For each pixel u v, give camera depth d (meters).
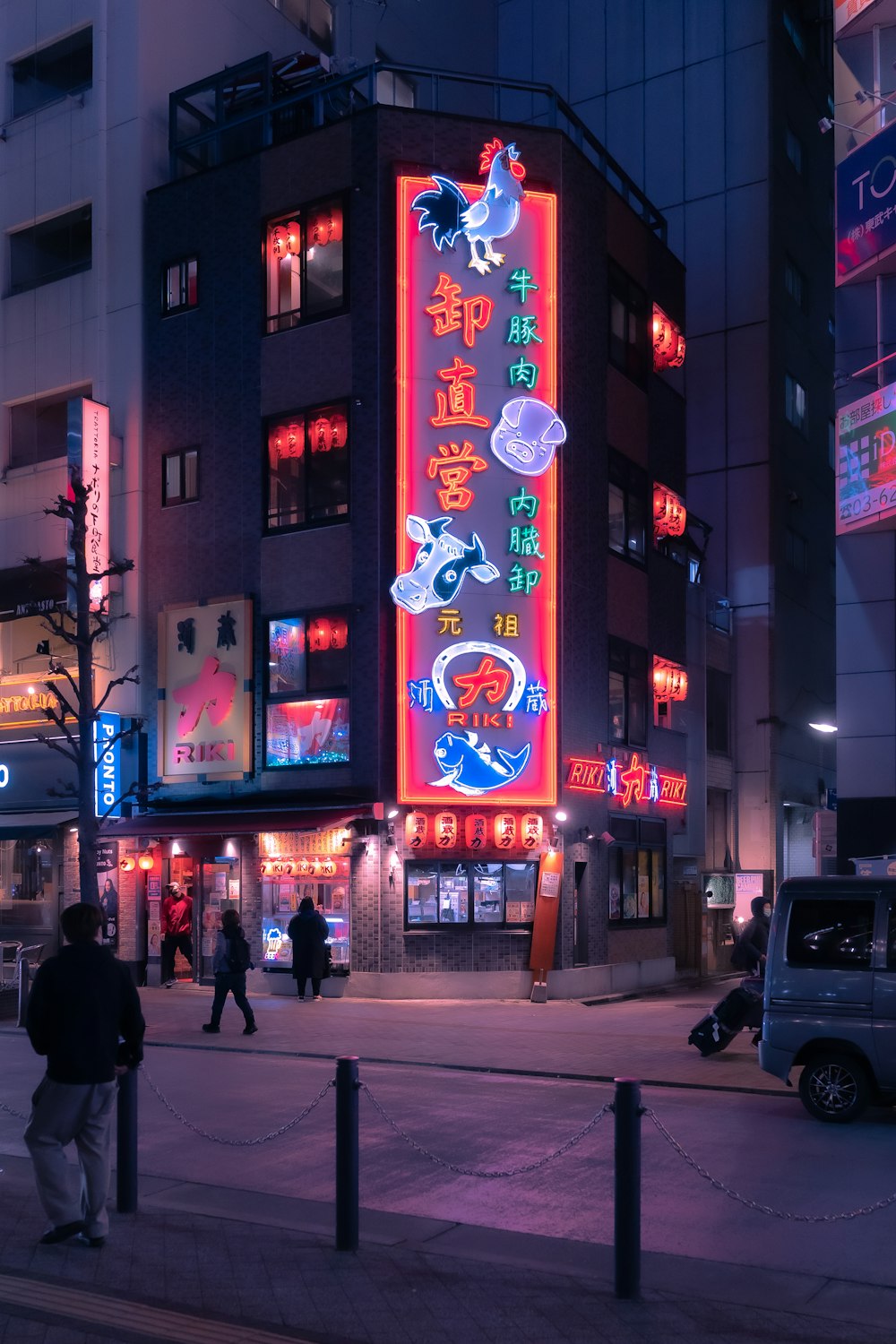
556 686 24.05
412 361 23.89
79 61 29.31
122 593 26.81
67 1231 7.52
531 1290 6.87
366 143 24.70
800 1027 12.21
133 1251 7.49
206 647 25.56
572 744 24.97
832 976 12.17
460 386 23.89
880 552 20.55
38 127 29.44
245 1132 11.27
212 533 26.03
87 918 7.82
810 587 37.75
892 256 19.86
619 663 27.28
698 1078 14.41
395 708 23.45
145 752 26.44
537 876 24.09
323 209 25.17
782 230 36.75
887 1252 7.76
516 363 24.31
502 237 24.52
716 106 37.09
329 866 24.03
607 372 27.42
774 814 34.12
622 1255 6.78
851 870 19.98
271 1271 7.14
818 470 38.97
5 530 28.91
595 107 38.97
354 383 24.41
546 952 23.53
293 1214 8.50
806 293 38.66
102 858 20.48
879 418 19.98
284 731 24.66
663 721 29.09
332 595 24.28
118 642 26.75
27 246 29.59
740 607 35.19
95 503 26.52
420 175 24.42
